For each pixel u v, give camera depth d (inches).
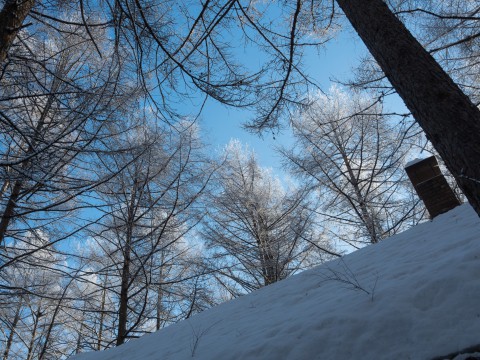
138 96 163.5
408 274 154.3
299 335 127.3
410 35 110.9
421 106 99.5
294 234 397.1
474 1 217.5
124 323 270.8
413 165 273.0
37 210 147.4
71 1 153.6
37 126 185.8
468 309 106.4
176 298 308.3
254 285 377.1
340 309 137.9
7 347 354.9
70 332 387.2
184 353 166.2
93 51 222.1
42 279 261.1
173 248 329.1
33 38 199.2
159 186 292.4
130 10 134.6
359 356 106.7
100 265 328.5
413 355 98.3
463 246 160.2
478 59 228.2
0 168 141.9
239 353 133.7
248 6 156.9
